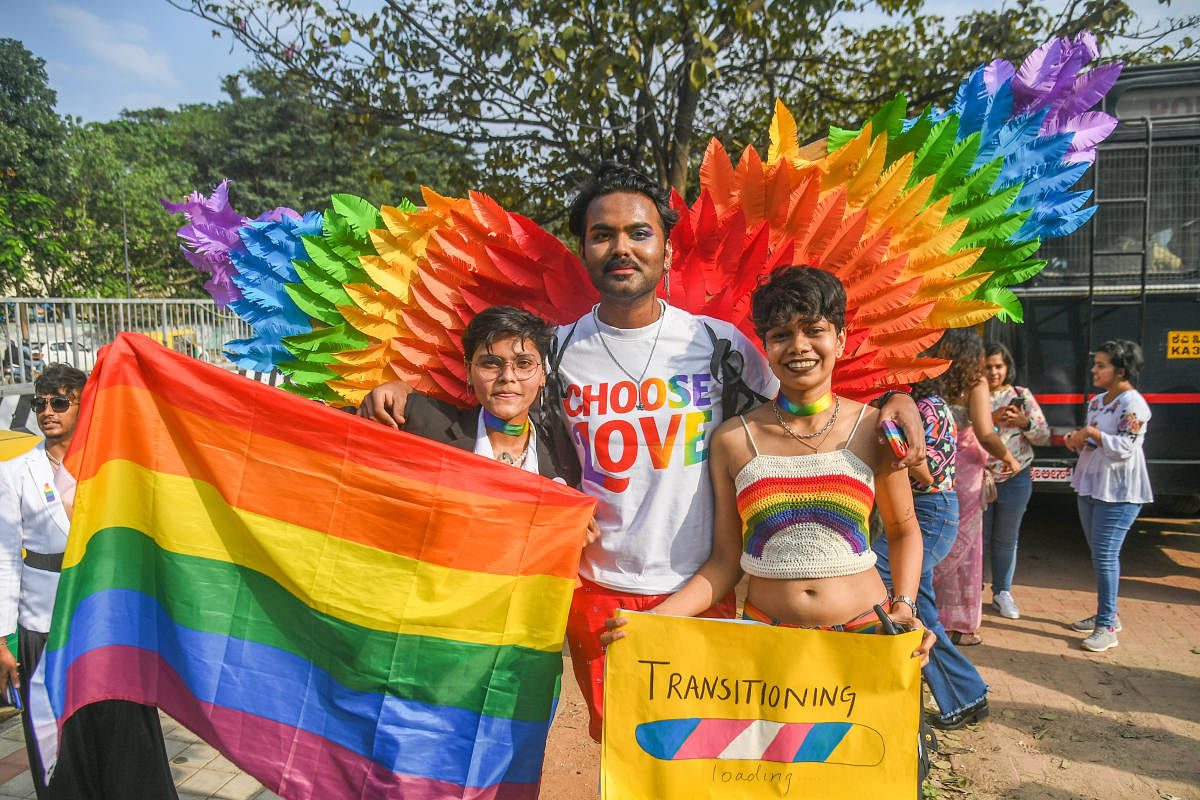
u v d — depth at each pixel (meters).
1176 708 3.84
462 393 3.03
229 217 3.79
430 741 2.26
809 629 2.06
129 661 2.37
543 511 2.28
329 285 3.49
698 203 2.72
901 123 2.98
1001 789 3.22
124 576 2.37
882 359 2.71
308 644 2.32
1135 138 5.45
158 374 2.33
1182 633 4.73
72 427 3.07
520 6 7.18
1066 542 6.60
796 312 2.06
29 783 3.26
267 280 3.72
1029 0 7.77
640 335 2.36
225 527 2.36
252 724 2.32
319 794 2.28
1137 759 3.42
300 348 3.53
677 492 2.31
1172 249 5.48
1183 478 5.51
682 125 7.73
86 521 2.29
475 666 2.28
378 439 2.30
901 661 2.03
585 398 2.39
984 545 6.43
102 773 2.50
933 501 3.47
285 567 2.31
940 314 2.73
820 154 3.20
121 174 24.03
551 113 7.68
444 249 2.88
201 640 2.33
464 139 8.19
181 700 2.37
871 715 2.04
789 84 8.62
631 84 6.69
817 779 2.06
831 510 2.10
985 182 2.90
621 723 2.11
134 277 23.08
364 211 3.40
